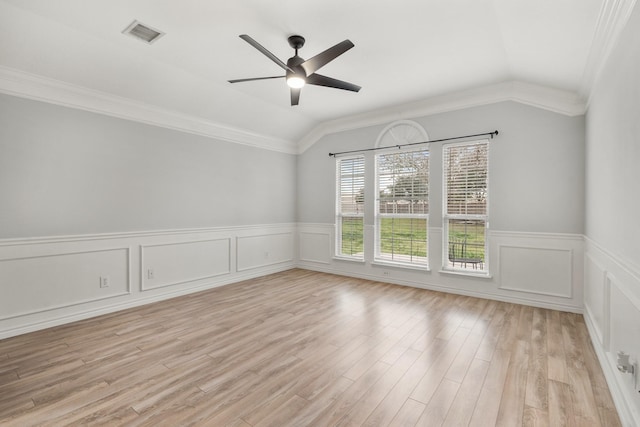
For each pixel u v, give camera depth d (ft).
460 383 6.89
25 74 9.64
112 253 11.74
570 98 11.21
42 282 10.11
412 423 5.63
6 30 8.32
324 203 18.42
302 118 17.12
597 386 6.73
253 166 17.19
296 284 15.66
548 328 9.90
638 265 5.17
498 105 12.67
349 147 17.21
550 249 11.73
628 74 5.80
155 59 10.60
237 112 14.92
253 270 17.13
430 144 14.40
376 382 6.95
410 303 12.51
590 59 8.37
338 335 9.47
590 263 9.80
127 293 12.10
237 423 5.64
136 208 12.46
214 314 11.37
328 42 9.38
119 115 11.93
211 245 15.14
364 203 16.70
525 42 8.64
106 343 8.96
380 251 16.37
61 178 10.55
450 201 14.11
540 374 7.22
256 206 17.35
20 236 9.73
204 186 14.87
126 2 7.64
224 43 9.55
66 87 10.47
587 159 10.49
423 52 9.97
